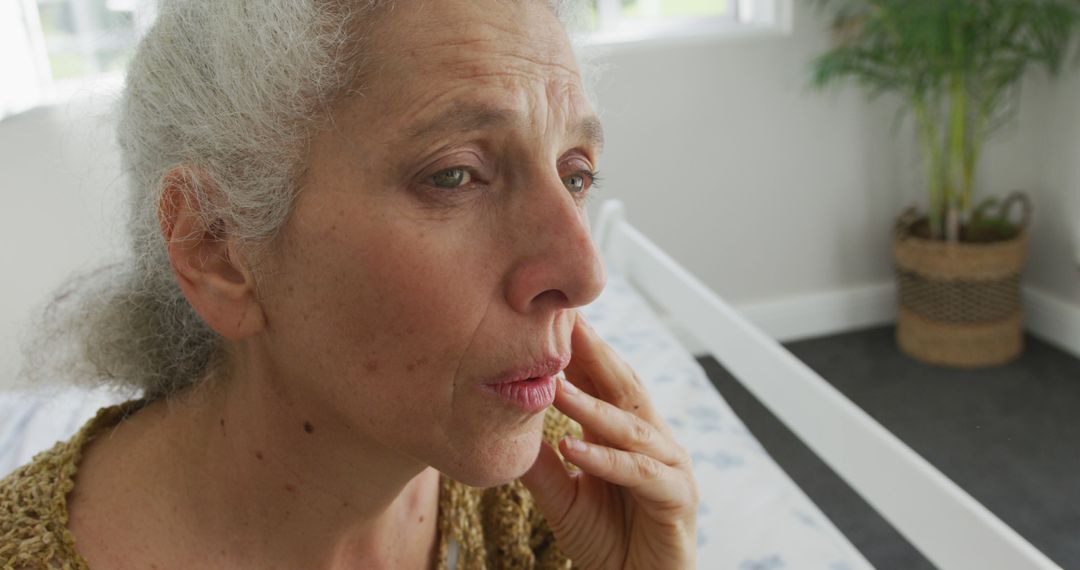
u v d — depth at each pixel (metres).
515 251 0.53
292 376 0.58
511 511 0.81
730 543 1.13
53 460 0.64
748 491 1.24
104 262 0.73
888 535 2.11
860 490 1.12
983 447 2.43
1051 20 2.59
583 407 0.72
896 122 3.03
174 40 0.55
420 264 0.52
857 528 2.15
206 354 0.65
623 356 1.64
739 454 1.34
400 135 0.50
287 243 0.54
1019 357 2.94
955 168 2.85
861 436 1.10
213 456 0.63
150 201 0.60
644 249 1.93
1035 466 2.33
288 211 0.53
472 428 0.55
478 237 0.52
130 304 0.68
